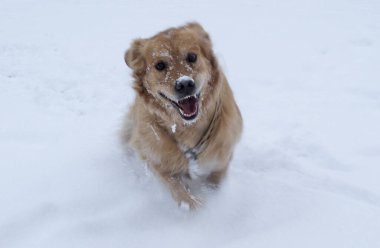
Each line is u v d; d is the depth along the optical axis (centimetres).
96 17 359
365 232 135
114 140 170
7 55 263
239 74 226
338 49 249
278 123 184
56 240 136
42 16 370
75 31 316
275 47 260
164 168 149
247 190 151
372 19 304
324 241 133
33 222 142
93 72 232
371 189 151
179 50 138
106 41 288
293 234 136
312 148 170
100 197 148
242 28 303
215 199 148
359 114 187
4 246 136
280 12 345
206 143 145
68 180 153
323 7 353
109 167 157
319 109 192
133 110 160
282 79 218
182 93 136
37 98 207
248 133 179
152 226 142
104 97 207
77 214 144
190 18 338
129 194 149
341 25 295
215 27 308
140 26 322
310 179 156
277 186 151
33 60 254
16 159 162
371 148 168
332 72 221
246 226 140
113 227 140
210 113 143
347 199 146
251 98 204
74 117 191
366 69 221
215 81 143
